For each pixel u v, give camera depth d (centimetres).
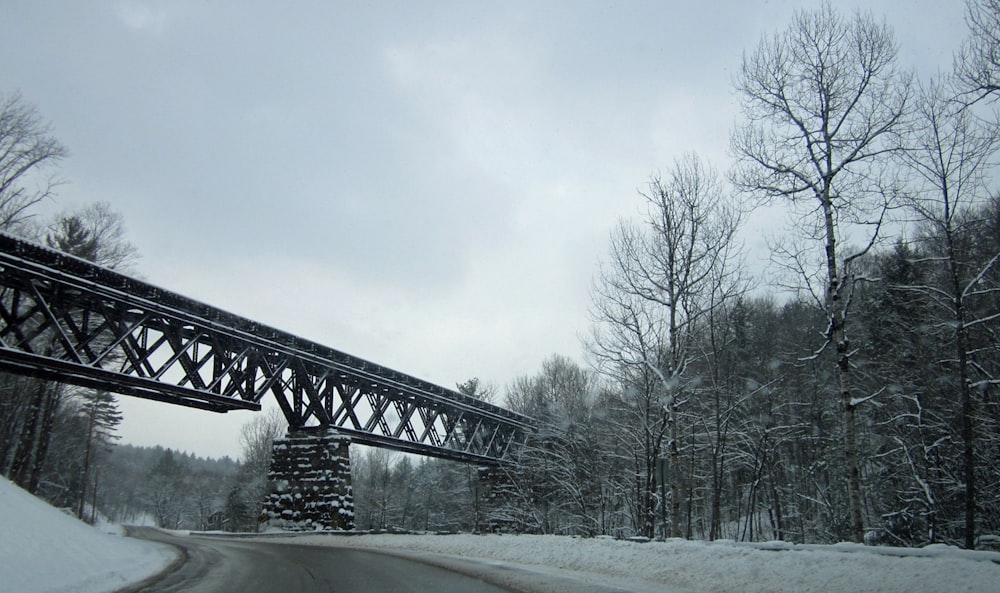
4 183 3052
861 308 2845
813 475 3189
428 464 8250
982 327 2297
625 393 3250
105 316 2408
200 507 11088
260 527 3566
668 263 2419
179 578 1446
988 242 2248
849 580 1000
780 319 3544
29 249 2164
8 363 2188
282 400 3506
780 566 1138
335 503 3406
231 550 2425
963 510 2452
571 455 4169
